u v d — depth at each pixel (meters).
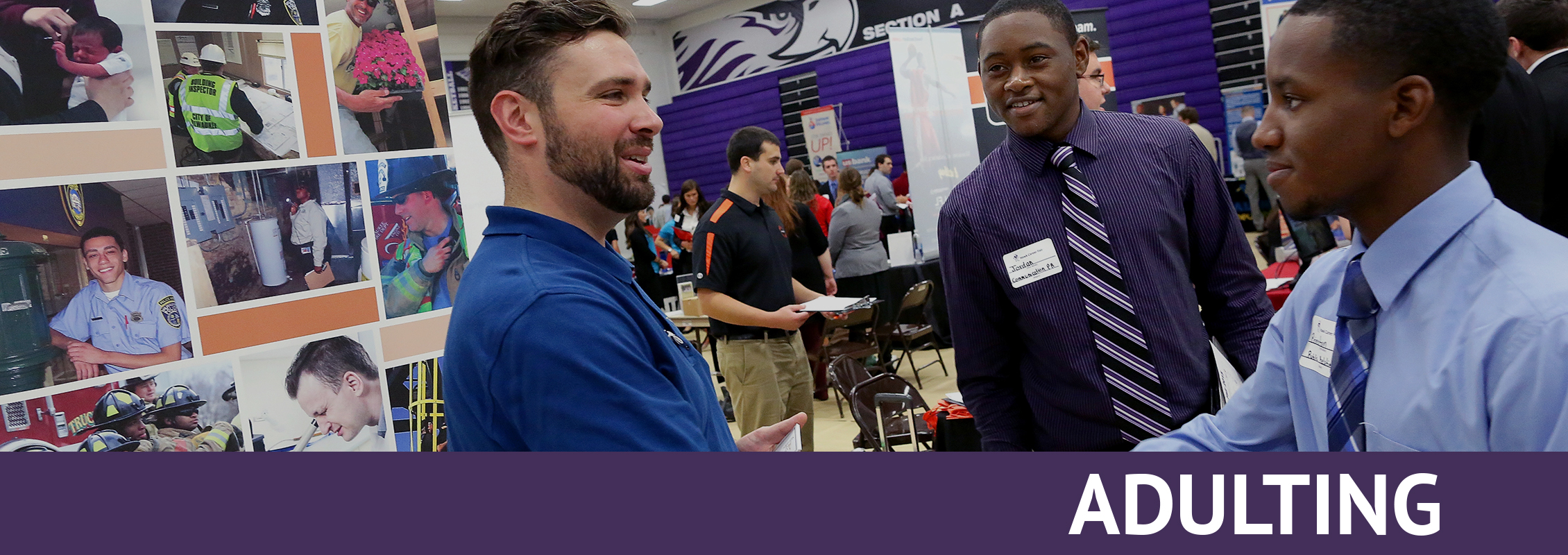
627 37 1.06
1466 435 0.73
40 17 1.83
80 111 1.88
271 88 2.15
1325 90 0.78
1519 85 1.92
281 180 2.16
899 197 11.15
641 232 8.73
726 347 3.22
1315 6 0.80
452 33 14.17
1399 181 0.79
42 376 1.83
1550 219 2.09
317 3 2.23
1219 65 11.06
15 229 1.80
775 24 14.57
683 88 16.05
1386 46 0.75
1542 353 0.67
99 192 1.90
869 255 6.59
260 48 2.13
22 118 1.81
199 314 2.03
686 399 1.01
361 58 2.31
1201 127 9.11
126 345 1.93
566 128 0.99
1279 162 0.84
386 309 2.34
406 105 2.40
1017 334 1.80
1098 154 1.65
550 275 0.92
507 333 0.86
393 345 2.35
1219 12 10.98
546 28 1.00
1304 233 4.05
